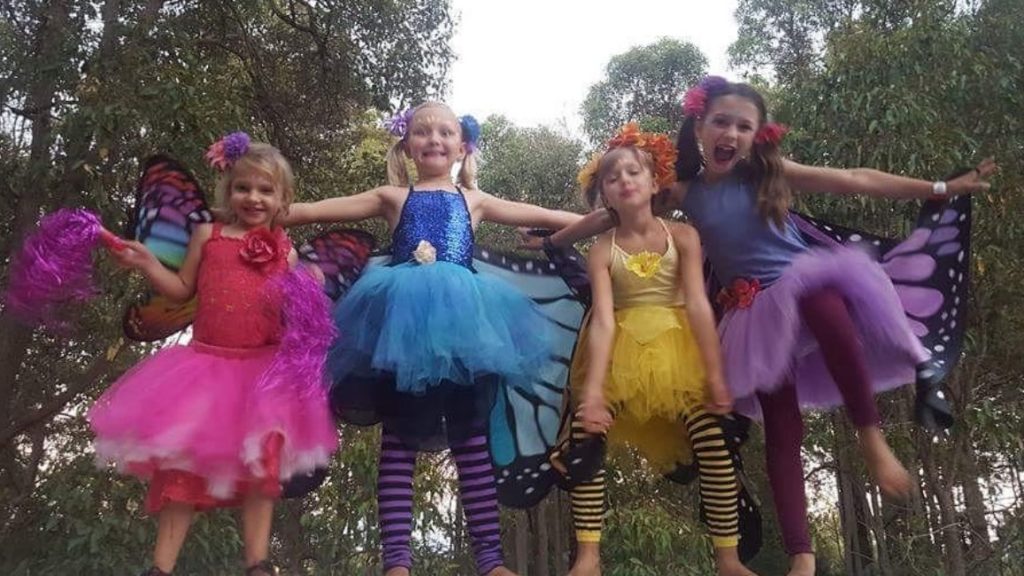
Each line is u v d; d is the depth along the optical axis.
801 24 11.12
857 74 5.22
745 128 2.56
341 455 5.76
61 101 4.72
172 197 2.45
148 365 2.25
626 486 6.45
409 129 2.80
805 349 2.54
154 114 4.49
